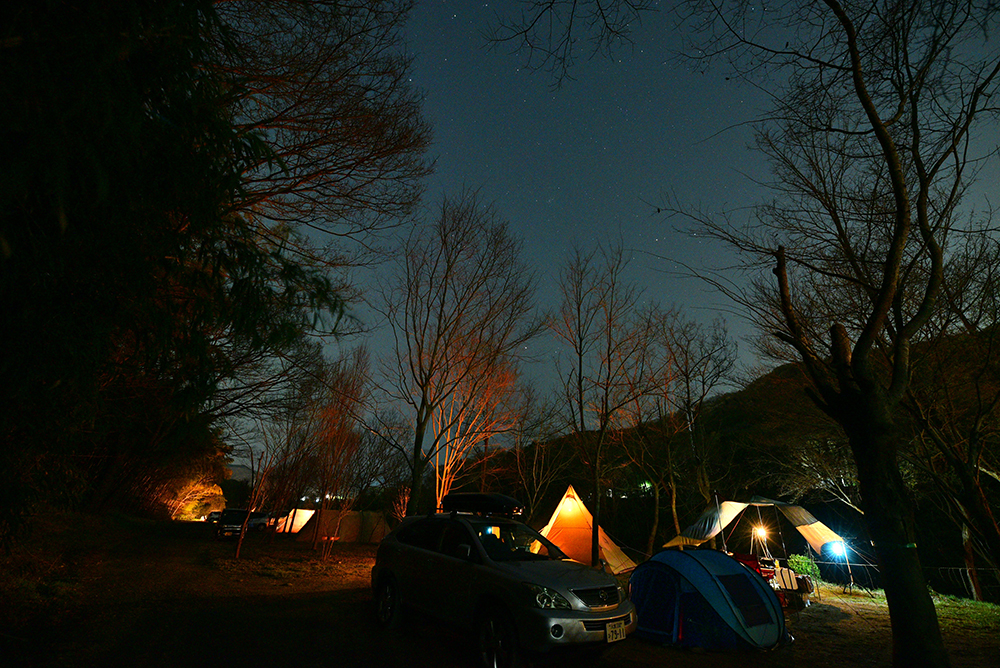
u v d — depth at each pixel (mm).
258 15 6152
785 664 7090
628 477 28562
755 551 15758
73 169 3123
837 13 4805
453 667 6070
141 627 7086
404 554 7742
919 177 4996
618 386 15188
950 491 6004
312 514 24391
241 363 10445
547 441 25797
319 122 6844
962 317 6473
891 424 4531
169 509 37969
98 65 2885
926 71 4719
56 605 7867
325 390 14797
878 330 4699
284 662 5938
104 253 3590
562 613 5711
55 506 5781
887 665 7125
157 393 8938
